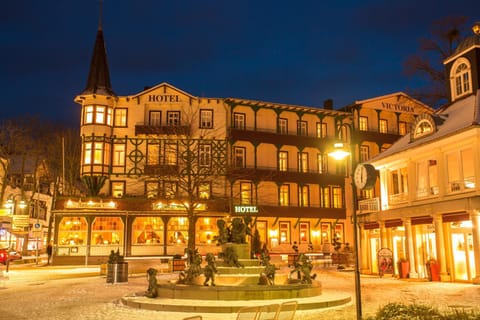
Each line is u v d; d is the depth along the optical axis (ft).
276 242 163.73
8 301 59.26
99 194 150.51
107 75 159.33
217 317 45.24
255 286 53.78
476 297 58.34
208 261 56.59
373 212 96.58
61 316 46.75
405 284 74.90
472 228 71.15
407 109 186.60
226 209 151.12
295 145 170.09
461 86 93.97
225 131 160.04
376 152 179.93
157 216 145.18
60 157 190.49
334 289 67.62
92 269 116.88
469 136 73.61
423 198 85.87
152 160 152.46
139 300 53.16
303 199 169.58
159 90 158.30
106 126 153.07
